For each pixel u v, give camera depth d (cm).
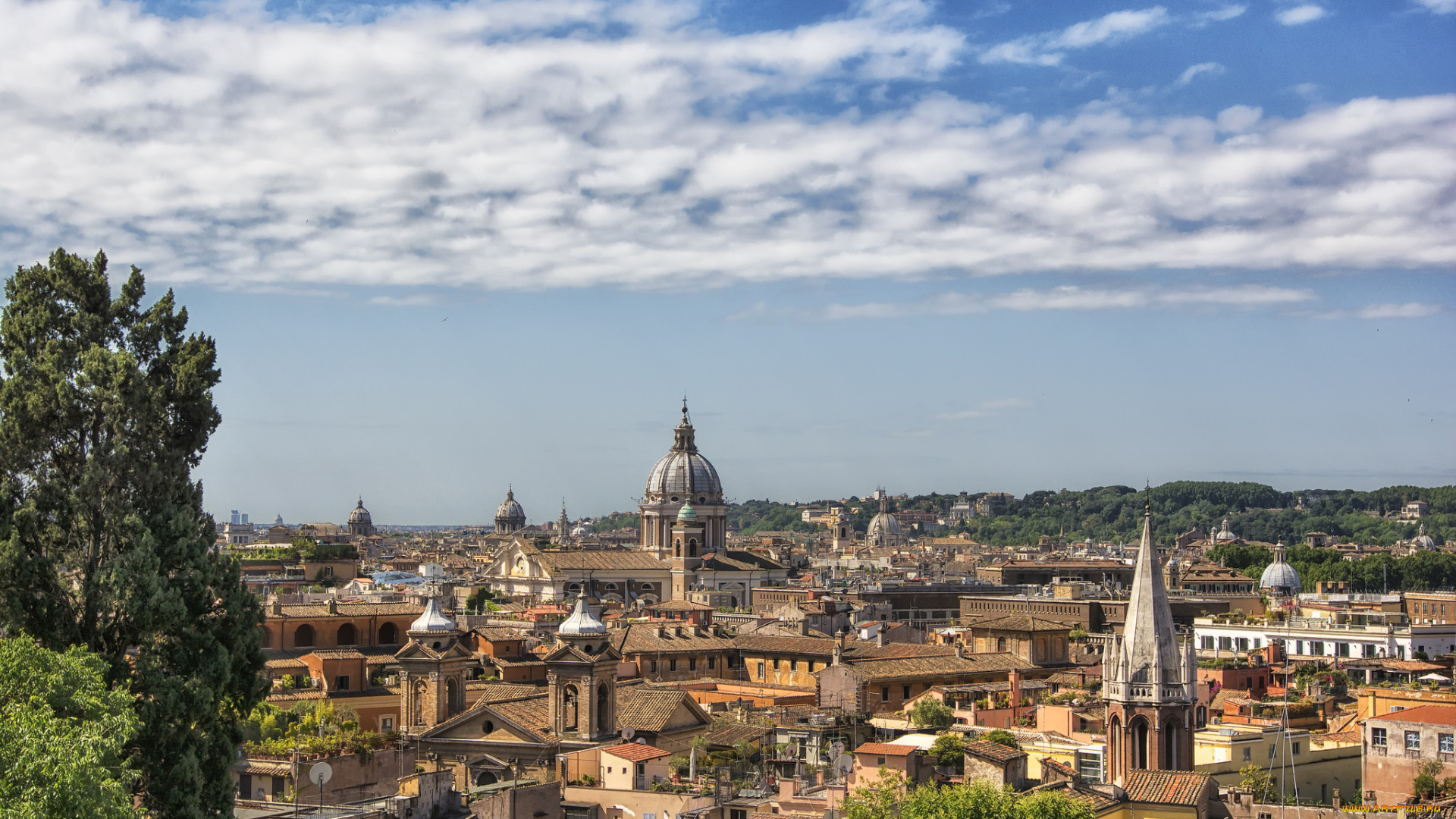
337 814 11825
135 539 10681
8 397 11119
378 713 17912
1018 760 13975
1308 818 13362
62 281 11500
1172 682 14325
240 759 12925
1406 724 15050
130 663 10844
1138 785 13512
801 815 12800
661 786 14925
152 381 11606
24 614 10594
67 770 7806
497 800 13350
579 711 16312
